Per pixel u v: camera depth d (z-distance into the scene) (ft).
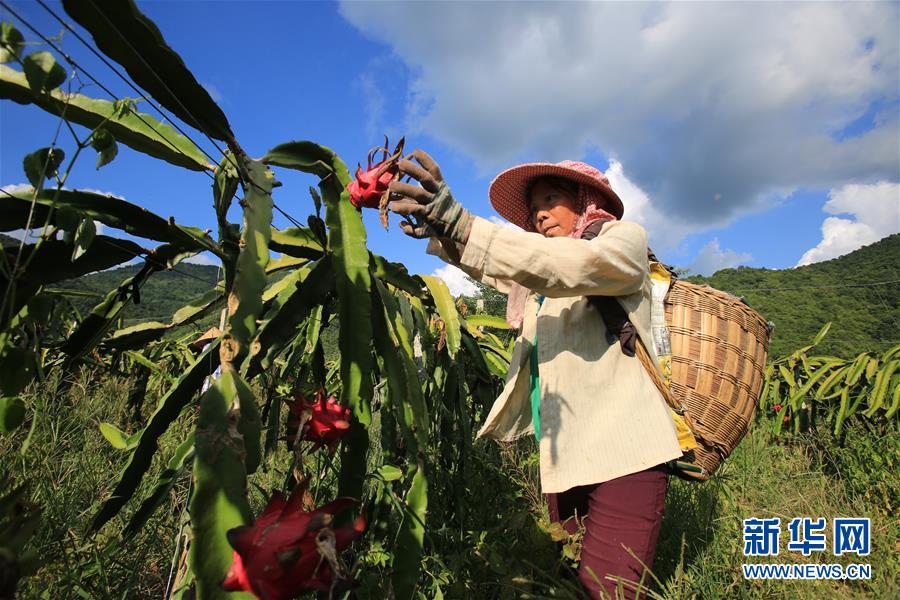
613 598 5.06
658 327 5.63
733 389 5.70
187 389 4.55
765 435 14.10
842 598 6.00
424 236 4.75
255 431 2.98
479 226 4.54
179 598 3.75
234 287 3.03
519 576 5.82
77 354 4.94
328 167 4.65
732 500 8.01
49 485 6.08
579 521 6.41
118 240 4.19
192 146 4.23
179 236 4.37
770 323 6.58
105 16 3.09
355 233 4.50
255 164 3.84
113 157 3.33
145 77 3.50
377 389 6.21
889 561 6.56
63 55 2.93
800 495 8.87
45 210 3.82
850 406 13.32
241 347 2.94
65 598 4.49
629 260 4.90
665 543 7.13
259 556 2.42
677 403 5.50
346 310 4.36
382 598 4.55
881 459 10.19
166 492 4.41
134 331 5.81
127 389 10.90
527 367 6.47
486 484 8.09
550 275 4.60
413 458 4.55
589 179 5.88
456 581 5.39
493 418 6.44
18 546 2.35
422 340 7.09
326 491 6.06
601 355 5.44
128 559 5.49
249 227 3.28
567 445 5.41
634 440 5.13
